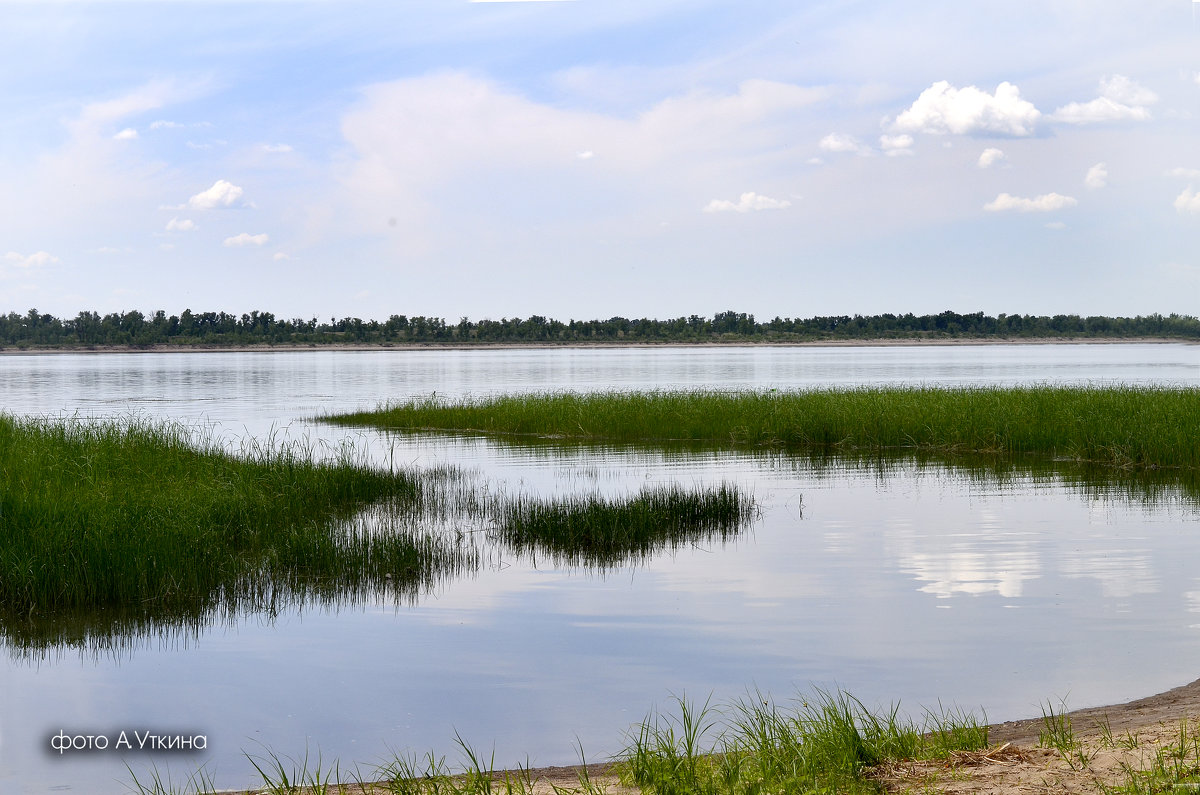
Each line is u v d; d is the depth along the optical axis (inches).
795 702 321.1
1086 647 374.0
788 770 239.9
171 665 378.9
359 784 261.4
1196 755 224.1
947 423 1099.3
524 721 314.5
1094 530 608.1
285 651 393.7
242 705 334.6
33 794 266.8
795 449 1099.9
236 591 487.5
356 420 1507.1
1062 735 254.1
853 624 412.8
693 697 331.6
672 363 4889.3
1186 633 389.7
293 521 647.8
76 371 4168.3
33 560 474.3
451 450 1112.8
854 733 255.4
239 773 281.0
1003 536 594.6
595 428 1283.2
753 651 380.5
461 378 3164.4
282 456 855.1
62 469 695.7
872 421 1130.0
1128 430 952.9
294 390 2481.5
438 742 299.1
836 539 595.5
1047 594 455.5
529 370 3941.9
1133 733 255.8
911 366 3978.8
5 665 381.1
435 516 691.4
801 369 3708.2
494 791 246.4
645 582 495.8
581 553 568.1
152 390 2491.4
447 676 359.9
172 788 268.1
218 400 2053.4
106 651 398.0
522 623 426.9
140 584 473.4
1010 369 3491.6
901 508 700.7
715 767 250.2
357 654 387.5
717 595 466.9
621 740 295.7
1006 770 230.2
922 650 375.6
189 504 618.8
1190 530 603.2
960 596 455.5
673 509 655.8
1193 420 956.0
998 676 343.9
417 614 445.4
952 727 273.0
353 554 534.6
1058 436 1011.3
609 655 379.9
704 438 1211.9
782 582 489.7
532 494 770.2
